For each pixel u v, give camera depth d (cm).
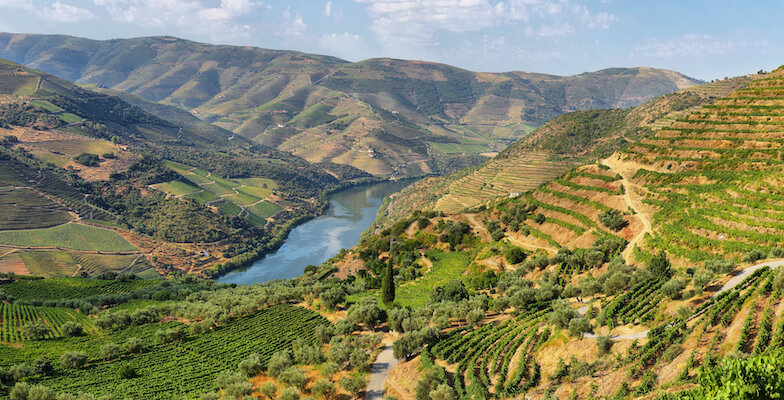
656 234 12750
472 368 8094
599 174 17625
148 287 19450
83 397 8444
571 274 12900
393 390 8612
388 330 11438
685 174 14512
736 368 4203
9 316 14025
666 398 4891
